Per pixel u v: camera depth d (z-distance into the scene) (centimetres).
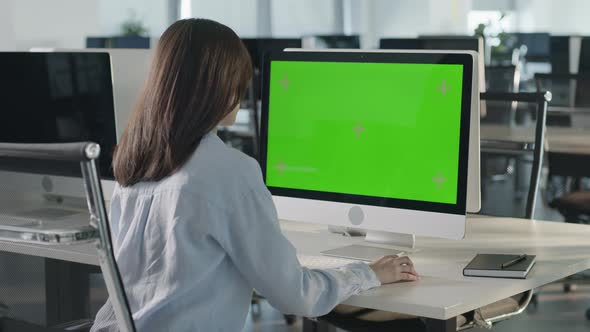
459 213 215
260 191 173
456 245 238
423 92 220
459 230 215
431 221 219
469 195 226
